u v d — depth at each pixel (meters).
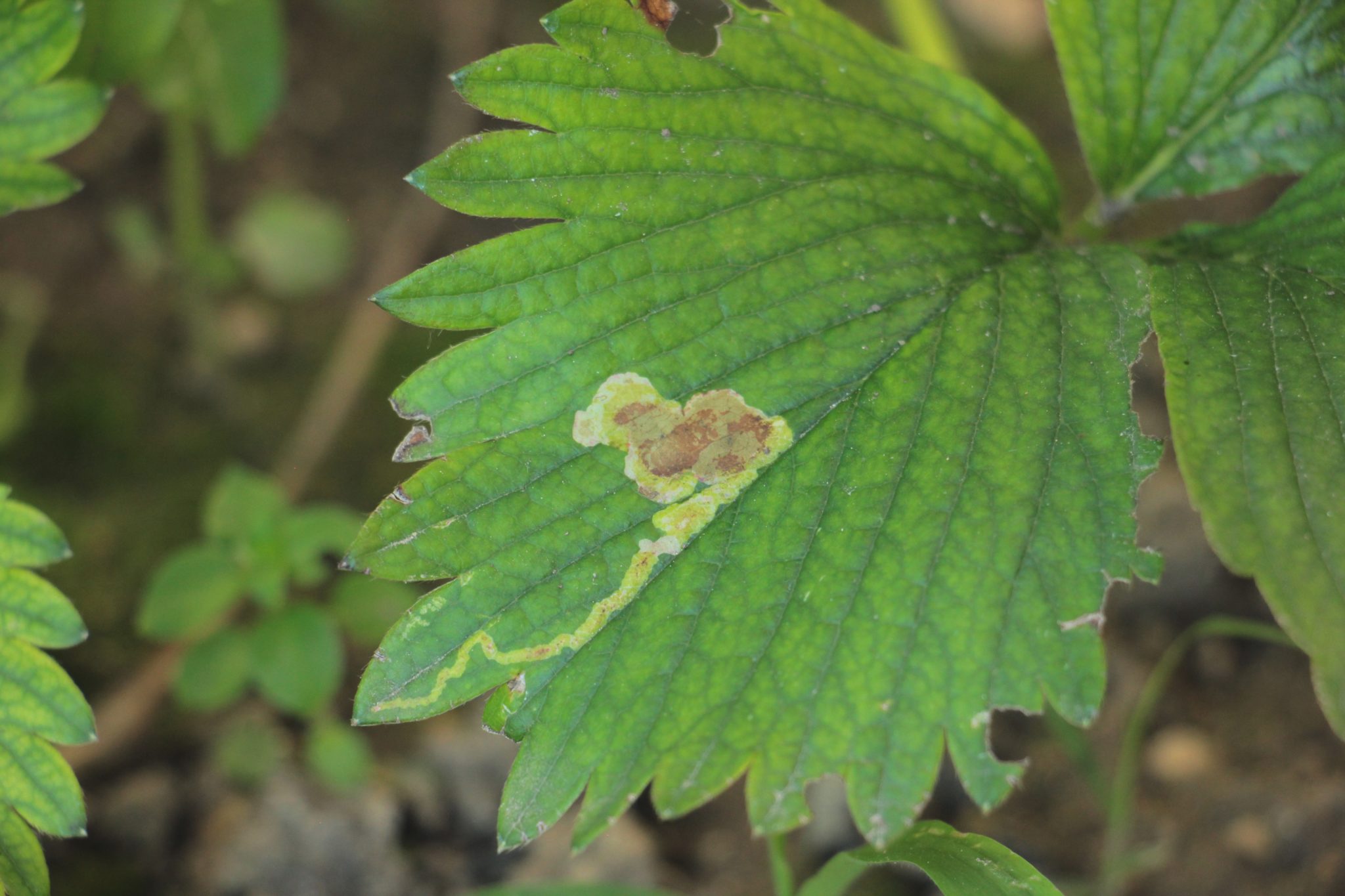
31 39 0.43
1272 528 0.40
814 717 0.41
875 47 0.43
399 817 0.48
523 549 0.41
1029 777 0.49
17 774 0.42
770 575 0.41
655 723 0.41
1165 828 0.48
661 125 0.42
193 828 0.48
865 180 0.42
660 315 0.42
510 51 0.42
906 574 0.41
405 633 0.41
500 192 0.42
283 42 0.50
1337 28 0.43
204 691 0.47
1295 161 0.43
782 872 0.43
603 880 0.47
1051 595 0.41
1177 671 0.50
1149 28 0.43
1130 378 0.41
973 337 0.42
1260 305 0.42
